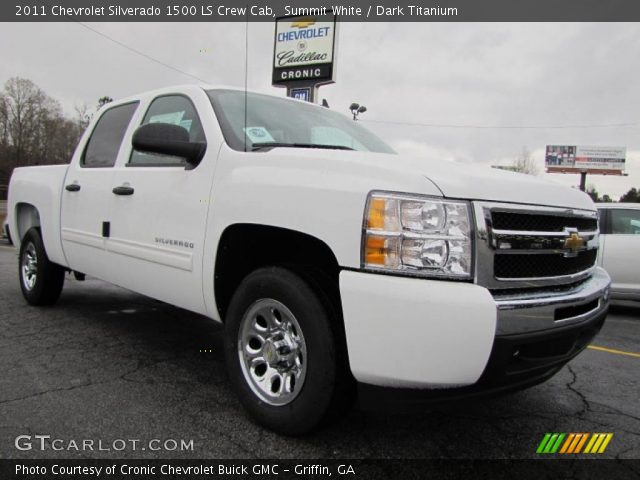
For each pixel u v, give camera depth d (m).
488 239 2.12
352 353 2.16
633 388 3.57
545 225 2.40
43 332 4.33
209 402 2.99
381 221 2.12
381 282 2.07
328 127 3.66
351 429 2.72
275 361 2.56
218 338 4.38
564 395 3.38
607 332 5.64
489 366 2.04
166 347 4.05
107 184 3.80
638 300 6.72
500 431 2.79
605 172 53.00
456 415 2.98
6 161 57.75
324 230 2.27
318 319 2.34
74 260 4.32
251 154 2.78
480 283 2.09
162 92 3.73
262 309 2.65
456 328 1.97
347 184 2.26
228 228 2.75
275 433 2.60
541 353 2.29
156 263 3.26
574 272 2.59
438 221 2.08
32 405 2.84
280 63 17.45
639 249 6.65
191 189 3.03
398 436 2.67
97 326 4.58
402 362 2.04
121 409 2.84
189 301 3.08
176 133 2.99
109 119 4.30
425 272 2.07
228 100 3.33
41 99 59.84
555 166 53.66
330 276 2.51
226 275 2.91
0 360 3.56
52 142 60.41
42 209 4.73
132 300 5.80
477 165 2.77
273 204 2.49
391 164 2.34
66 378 3.27
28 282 5.23
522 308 2.11
